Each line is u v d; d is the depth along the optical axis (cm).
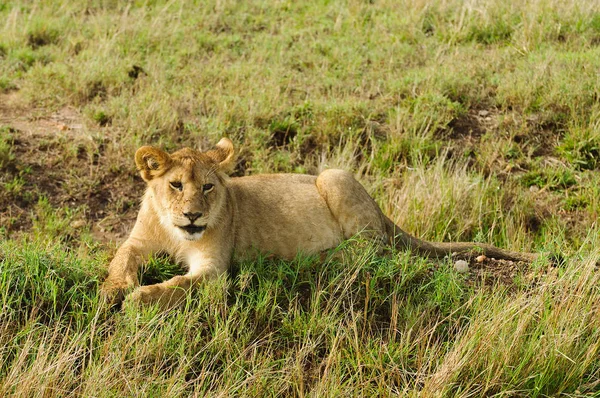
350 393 651
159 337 667
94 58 1430
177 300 732
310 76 1455
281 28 1739
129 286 731
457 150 1237
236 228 843
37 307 695
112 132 1180
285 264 818
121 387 629
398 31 1708
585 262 817
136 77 1405
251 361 679
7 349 649
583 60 1429
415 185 1102
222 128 1191
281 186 898
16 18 1662
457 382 678
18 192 1023
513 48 1569
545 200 1147
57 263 748
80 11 1822
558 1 1695
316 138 1230
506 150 1228
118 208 1039
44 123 1209
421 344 717
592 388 689
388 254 898
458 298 779
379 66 1513
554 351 689
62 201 1035
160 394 625
